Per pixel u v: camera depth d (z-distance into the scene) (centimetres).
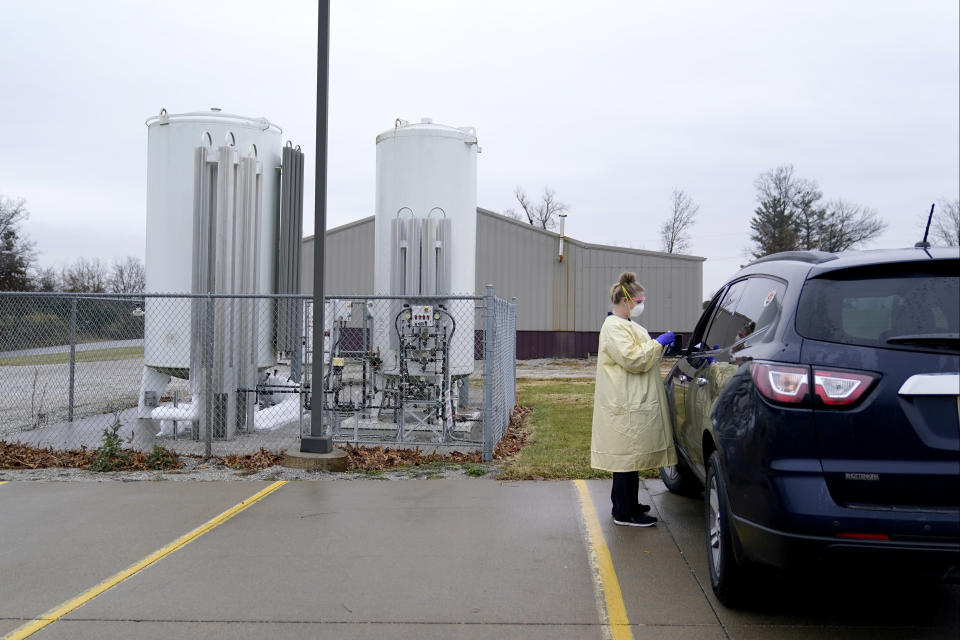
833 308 352
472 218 1094
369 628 382
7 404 1303
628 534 539
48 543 524
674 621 388
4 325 1293
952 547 317
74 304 1123
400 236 1009
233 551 505
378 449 845
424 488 683
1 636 374
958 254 352
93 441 934
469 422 1080
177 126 1027
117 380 1605
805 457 337
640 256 3312
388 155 1070
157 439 956
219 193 966
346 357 1068
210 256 976
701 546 511
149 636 374
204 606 412
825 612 399
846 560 328
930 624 381
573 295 3331
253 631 379
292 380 1122
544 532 546
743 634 371
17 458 789
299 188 1122
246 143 1044
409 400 948
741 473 362
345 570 468
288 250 1093
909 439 327
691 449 514
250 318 994
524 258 3347
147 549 511
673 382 603
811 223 6469
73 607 411
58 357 1345
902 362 332
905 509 325
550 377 2289
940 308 339
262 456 798
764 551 349
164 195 1032
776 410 344
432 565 476
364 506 620
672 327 3297
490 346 796
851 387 333
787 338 355
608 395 539
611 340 527
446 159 1059
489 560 485
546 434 985
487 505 621
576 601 416
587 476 721
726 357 433
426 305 944
